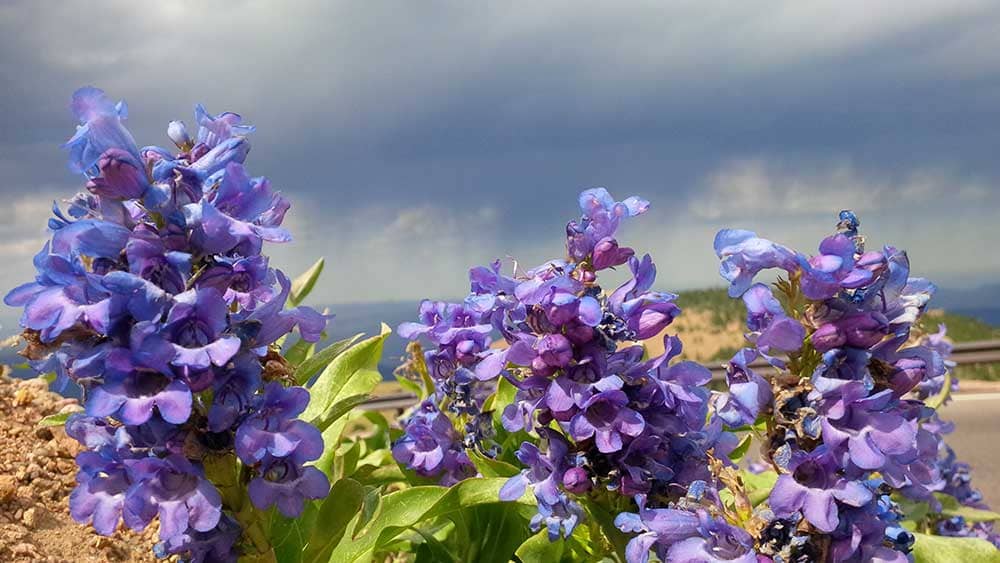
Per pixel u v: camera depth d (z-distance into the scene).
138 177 0.32
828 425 0.32
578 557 0.43
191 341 0.32
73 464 0.48
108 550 0.43
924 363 0.32
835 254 0.32
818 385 0.32
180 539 0.33
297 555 0.40
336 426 0.44
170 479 0.33
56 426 0.51
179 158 0.34
